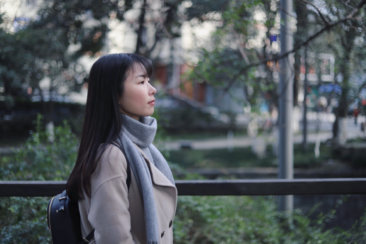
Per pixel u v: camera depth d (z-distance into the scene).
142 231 1.35
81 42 5.82
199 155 12.05
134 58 1.43
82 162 1.36
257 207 4.92
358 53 4.05
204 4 4.76
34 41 5.41
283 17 3.60
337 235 3.24
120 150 1.35
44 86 7.32
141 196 1.35
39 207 2.97
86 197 1.36
